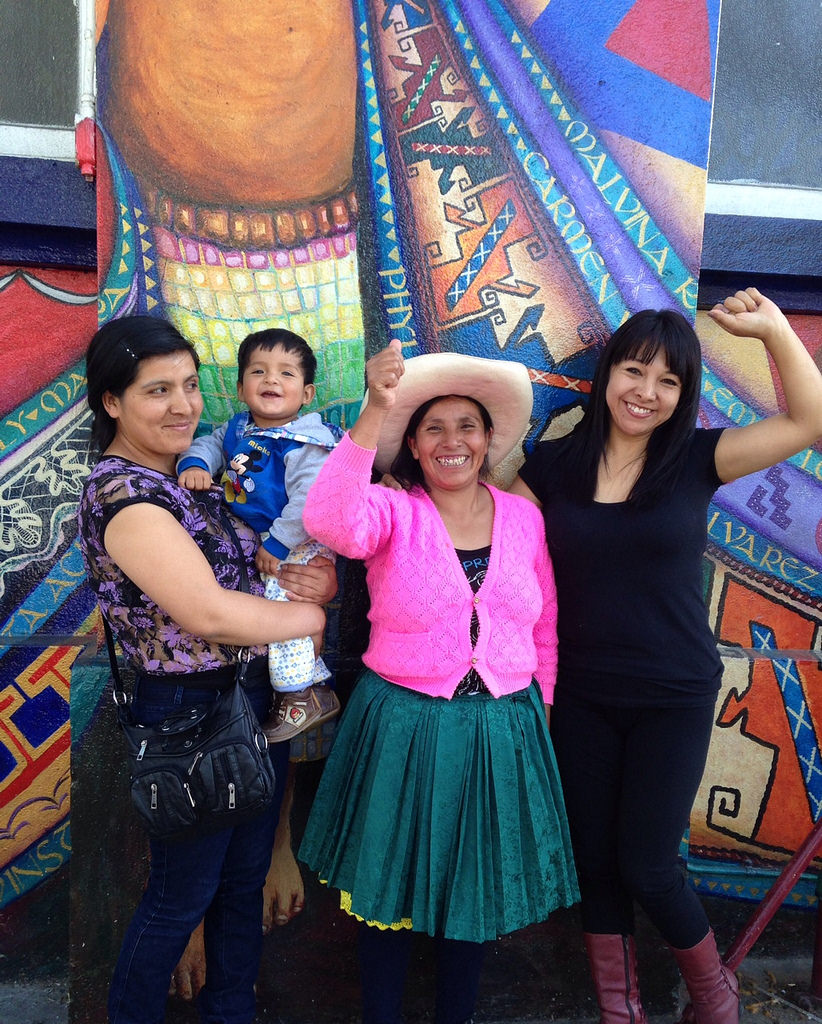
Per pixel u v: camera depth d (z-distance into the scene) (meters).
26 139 2.11
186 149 1.87
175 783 1.39
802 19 2.32
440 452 1.63
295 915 2.03
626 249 1.99
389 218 1.94
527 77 1.93
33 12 2.09
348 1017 2.05
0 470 2.17
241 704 1.46
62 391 2.18
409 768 1.58
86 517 1.39
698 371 1.64
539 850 1.61
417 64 1.90
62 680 2.14
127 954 1.52
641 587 1.65
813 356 2.38
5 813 2.15
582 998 2.10
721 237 2.21
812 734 2.28
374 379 1.40
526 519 1.71
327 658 2.02
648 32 1.93
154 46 1.83
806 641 2.38
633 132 1.96
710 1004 1.75
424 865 1.57
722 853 2.32
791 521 2.36
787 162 2.36
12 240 2.08
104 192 1.86
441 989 1.72
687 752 1.66
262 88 1.87
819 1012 2.10
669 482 1.64
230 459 1.73
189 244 1.89
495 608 1.61
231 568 1.51
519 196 1.96
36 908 2.19
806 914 2.35
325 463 1.51
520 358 2.01
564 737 1.77
